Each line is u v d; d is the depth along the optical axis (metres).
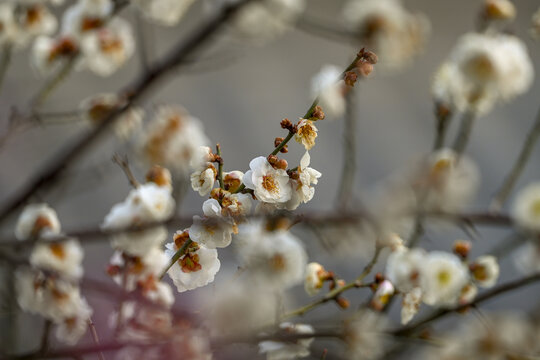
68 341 0.91
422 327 0.91
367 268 0.91
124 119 1.02
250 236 0.84
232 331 0.83
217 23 0.99
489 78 1.01
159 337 0.84
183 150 0.94
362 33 1.06
